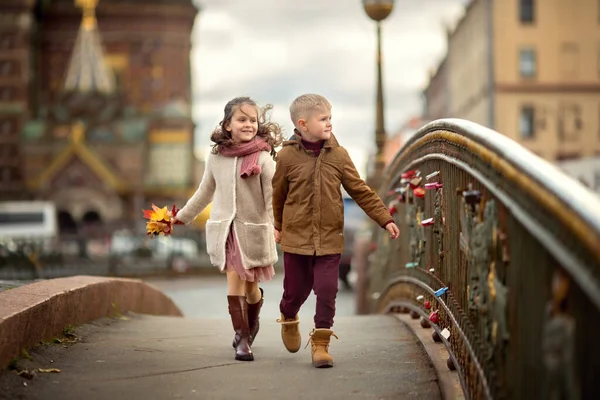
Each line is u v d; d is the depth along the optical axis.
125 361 7.53
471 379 5.80
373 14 19.97
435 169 7.99
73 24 146.38
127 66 145.00
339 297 36.88
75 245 48.34
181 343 8.70
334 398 6.20
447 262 7.21
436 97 126.00
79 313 9.32
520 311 4.35
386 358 7.77
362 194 7.28
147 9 145.00
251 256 7.75
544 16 87.19
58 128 136.50
